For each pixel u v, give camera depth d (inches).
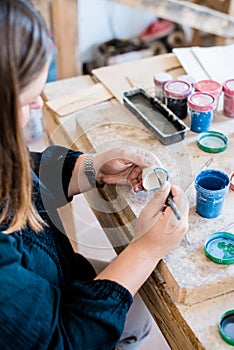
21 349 27.8
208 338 30.3
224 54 55.1
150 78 53.1
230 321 31.1
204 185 37.7
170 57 56.3
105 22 102.8
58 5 75.4
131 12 103.7
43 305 29.1
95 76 54.3
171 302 32.9
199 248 34.4
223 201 36.8
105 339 30.6
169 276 33.1
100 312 30.4
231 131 45.3
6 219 29.0
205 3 85.2
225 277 32.2
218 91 46.4
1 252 28.2
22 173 26.3
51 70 85.8
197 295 32.2
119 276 32.3
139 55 102.2
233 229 35.8
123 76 53.7
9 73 23.1
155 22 106.0
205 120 44.2
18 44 23.3
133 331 42.8
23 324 27.8
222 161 41.9
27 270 29.9
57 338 29.1
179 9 72.1
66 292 32.7
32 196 34.1
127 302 31.5
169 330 34.0
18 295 28.0
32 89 25.5
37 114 63.8
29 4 24.3
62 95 52.2
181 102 46.2
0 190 26.9
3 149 25.1
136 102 47.9
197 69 52.9
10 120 24.3
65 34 78.8
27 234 31.5
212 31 74.6
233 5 80.8
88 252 46.3
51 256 33.4
